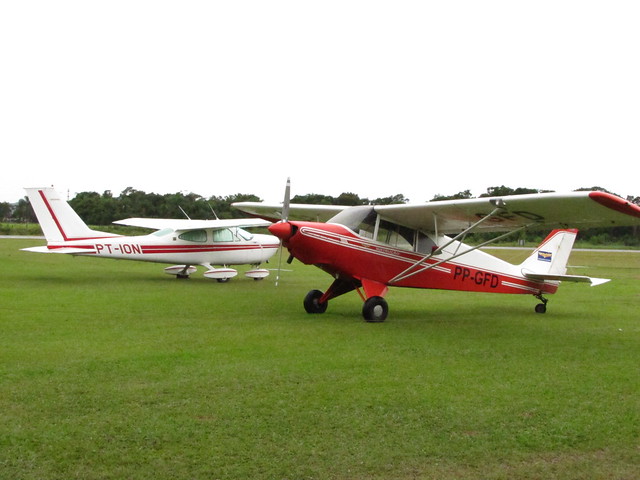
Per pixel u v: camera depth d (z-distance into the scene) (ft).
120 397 15.53
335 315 32.01
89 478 10.85
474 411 15.02
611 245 160.25
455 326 28.96
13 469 11.12
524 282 36.14
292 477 11.09
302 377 17.94
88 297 36.63
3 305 32.42
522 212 27.14
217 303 35.68
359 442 12.79
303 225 29.12
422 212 29.89
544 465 11.85
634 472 11.62
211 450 12.20
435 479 11.12
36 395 15.56
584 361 21.13
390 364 19.99
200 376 17.79
